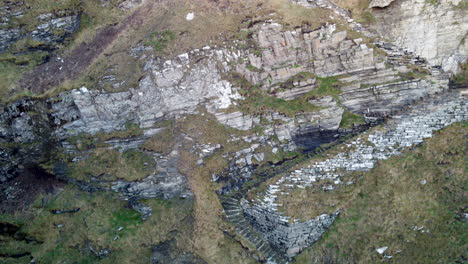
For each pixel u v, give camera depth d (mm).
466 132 17922
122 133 19656
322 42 19469
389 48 19422
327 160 18594
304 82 19500
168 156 19312
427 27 19562
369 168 18266
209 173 19188
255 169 19266
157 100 19547
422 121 18391
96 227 19344
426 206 17438
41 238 19422
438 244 16797
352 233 17625
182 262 18094
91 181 19891
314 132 19312
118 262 18516
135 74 19766
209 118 19531
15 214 19891
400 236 17234
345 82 19391
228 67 19781
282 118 19406
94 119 19656
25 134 19734
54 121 19766
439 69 19234
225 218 18516
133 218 19453
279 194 18172
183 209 18938
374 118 18969
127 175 19422
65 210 19844
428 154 17984
